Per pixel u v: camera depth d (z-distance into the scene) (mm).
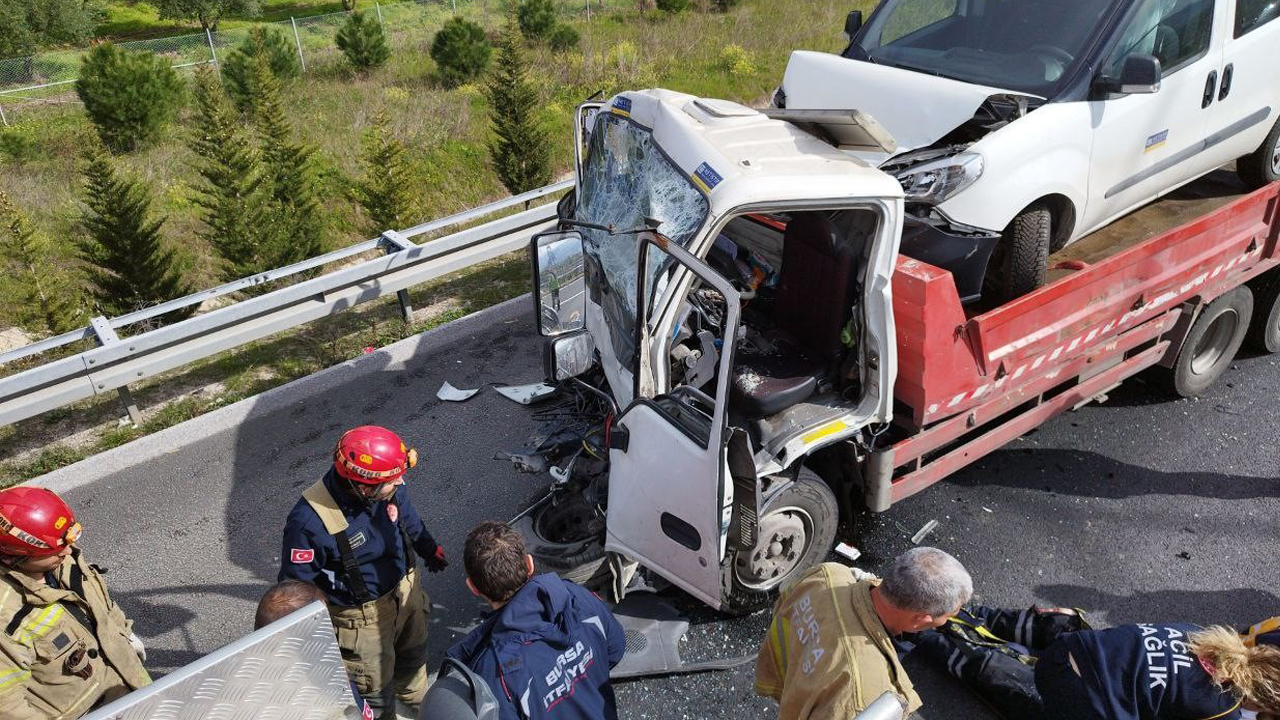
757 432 3857
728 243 4559
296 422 6191
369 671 3324
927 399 4035
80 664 2898
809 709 2586
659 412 3561
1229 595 4332
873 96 5062
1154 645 3045
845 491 4398
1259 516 4816
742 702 3867
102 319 6047
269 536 5109
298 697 2084
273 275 6711
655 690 3928
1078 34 4824
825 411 3955
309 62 18578
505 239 7879
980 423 4438
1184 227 4715
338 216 10867
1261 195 5117
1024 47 4969
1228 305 5438
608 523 3885
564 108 14797
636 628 4191
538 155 10703
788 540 4137
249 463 5777
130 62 13664
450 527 5016
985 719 3779
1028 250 4672
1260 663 2846
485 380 6594
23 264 8648
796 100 5562
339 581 3172
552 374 4164
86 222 7906
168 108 14117
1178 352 5316
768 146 3789
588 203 4562
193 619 4500
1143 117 4902
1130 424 5598
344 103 14719
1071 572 4516
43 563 2734
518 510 4828
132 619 4496
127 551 5020
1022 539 4746
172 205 11031
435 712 2410
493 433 5930
